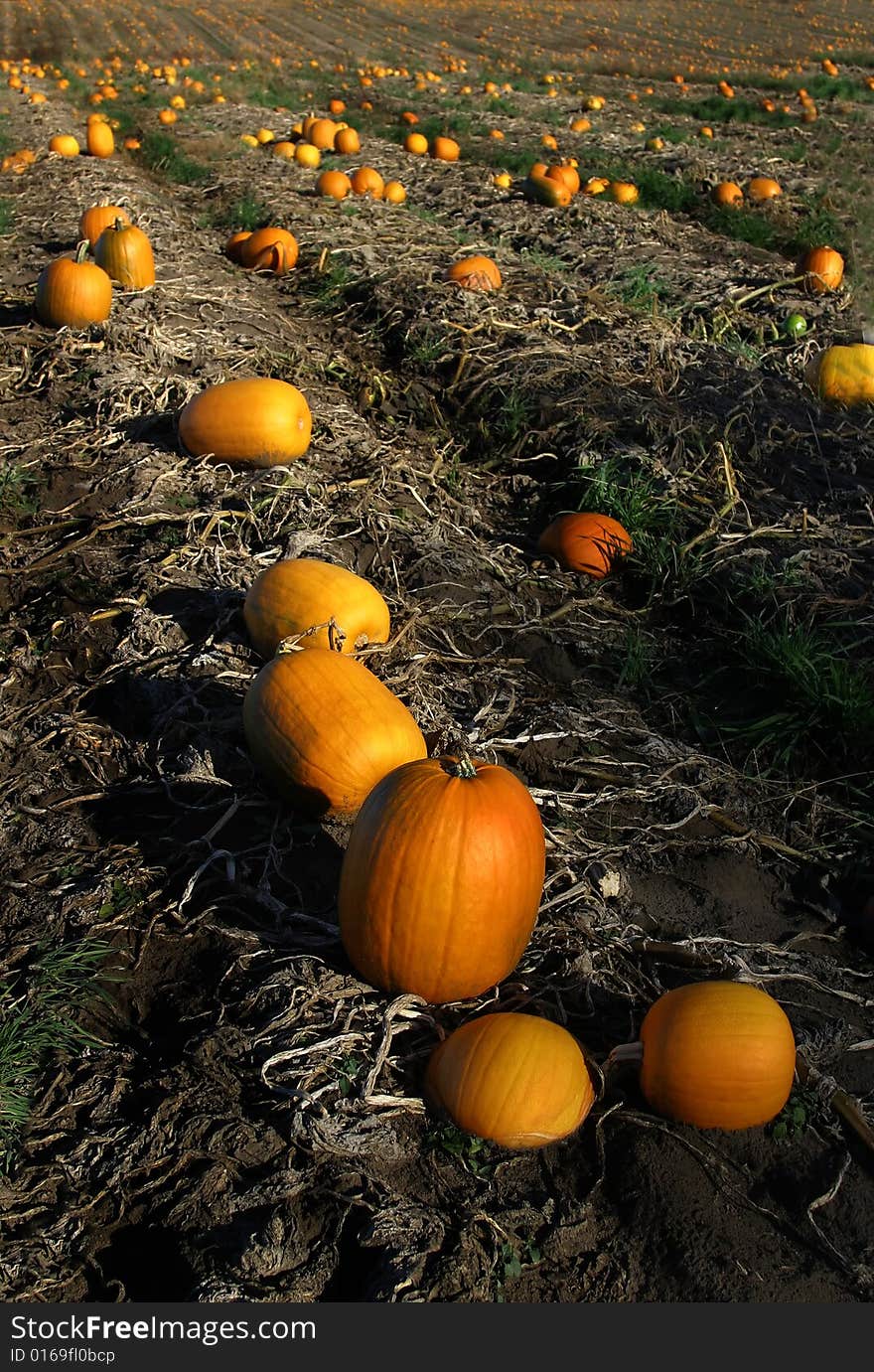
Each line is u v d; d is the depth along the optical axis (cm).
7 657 536
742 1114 317
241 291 1116
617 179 1853
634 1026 358
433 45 4469
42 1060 344
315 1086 326
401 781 334
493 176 1867
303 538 606
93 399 813
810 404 876
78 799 446
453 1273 287
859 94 2997
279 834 425
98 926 385
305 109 2842
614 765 482
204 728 476
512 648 565
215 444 699
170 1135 318
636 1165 316
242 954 371
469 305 1027
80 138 2273
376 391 902
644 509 686
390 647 507
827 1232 304
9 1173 313
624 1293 288
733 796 475
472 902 322
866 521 695
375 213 1526
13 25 5100
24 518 668
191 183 1847
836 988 385
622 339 987
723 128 2495
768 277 1287
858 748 508
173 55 4184
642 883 424
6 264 1211
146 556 610
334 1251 291
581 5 5831
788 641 545
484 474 785
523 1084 308
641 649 568
